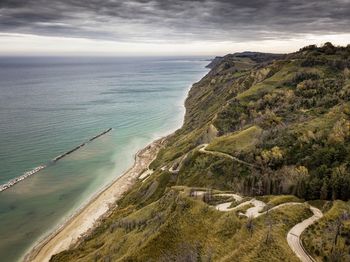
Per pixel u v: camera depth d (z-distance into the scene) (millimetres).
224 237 80125
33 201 148125
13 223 130000
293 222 80375
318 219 80125
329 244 67438
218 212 91000
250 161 131625
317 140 131250
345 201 100438
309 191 107938
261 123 163125
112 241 101688
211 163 138375
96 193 157125
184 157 154500
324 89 192125
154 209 112250
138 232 98125
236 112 194125
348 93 174000
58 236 121375
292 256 65000
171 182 142250
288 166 123688
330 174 112438
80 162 196875
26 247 114938
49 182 168250
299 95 195250
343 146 123188
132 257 79812
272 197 102562
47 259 108000
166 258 77812
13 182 166125
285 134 140375
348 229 71062
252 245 70750
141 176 173875
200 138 185500
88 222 131250
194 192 111438
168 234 84625
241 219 85500
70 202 148000
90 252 102250
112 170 186125
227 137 155375
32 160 198125
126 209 133250
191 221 88250
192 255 75812
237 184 122312
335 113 149500
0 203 145500
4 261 107438
